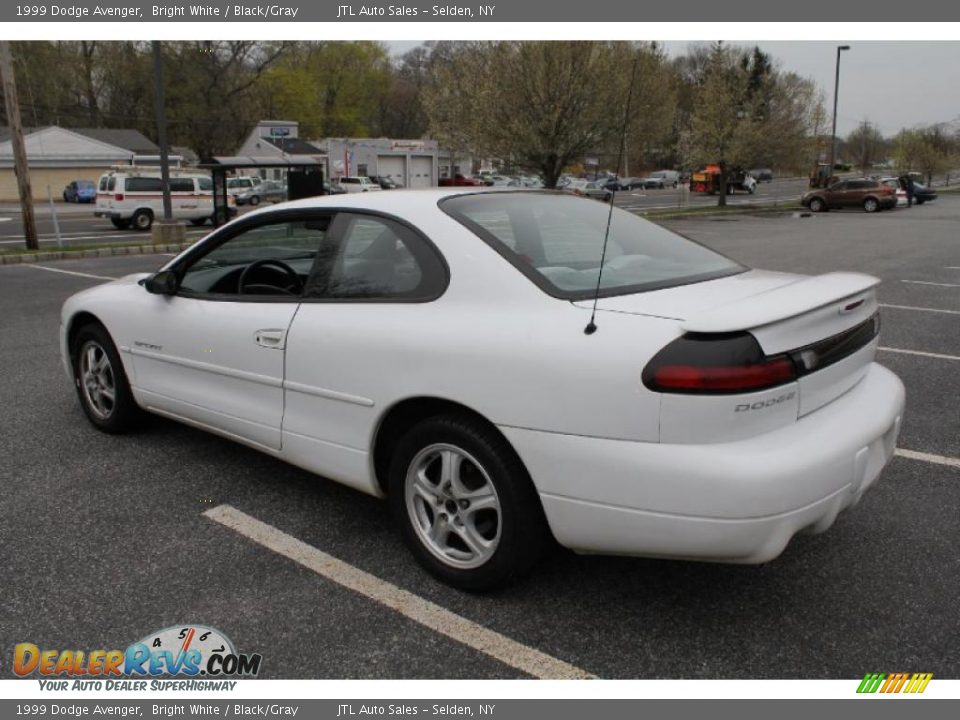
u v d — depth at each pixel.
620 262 3.13
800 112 37.50
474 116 26.66
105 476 4.07
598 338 2.51
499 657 2.62
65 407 5.26
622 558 3.23
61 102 63.16
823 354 2.62
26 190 16.84
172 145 66.44
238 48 65.69
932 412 5.11
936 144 72.88
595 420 2.47
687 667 2.56
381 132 97.06
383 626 2.78
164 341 4.02
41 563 3.18
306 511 3.67
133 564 3.18
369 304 3.12
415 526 3.06
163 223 19.11
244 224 3.74
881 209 34.47
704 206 40.16
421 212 3.11
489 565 2.85
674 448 2.37
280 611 2.87
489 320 2.75
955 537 3.38
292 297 3.45
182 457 4.33
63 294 10.75
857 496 2.65
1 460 4.28
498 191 3.47
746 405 2.35
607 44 25.27
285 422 3.43
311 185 21.89
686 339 2.38
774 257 15.39
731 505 2.31
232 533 3.45
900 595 2.94
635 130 25.84
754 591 2.98
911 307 9.21
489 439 2.75
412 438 2.96
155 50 18.62
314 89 76.81
